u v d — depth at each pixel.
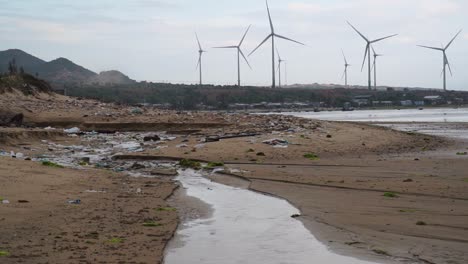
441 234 14.96
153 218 17.77
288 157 38.03
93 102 91.38
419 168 31.58
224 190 24.94
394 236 14.85
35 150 43.00
